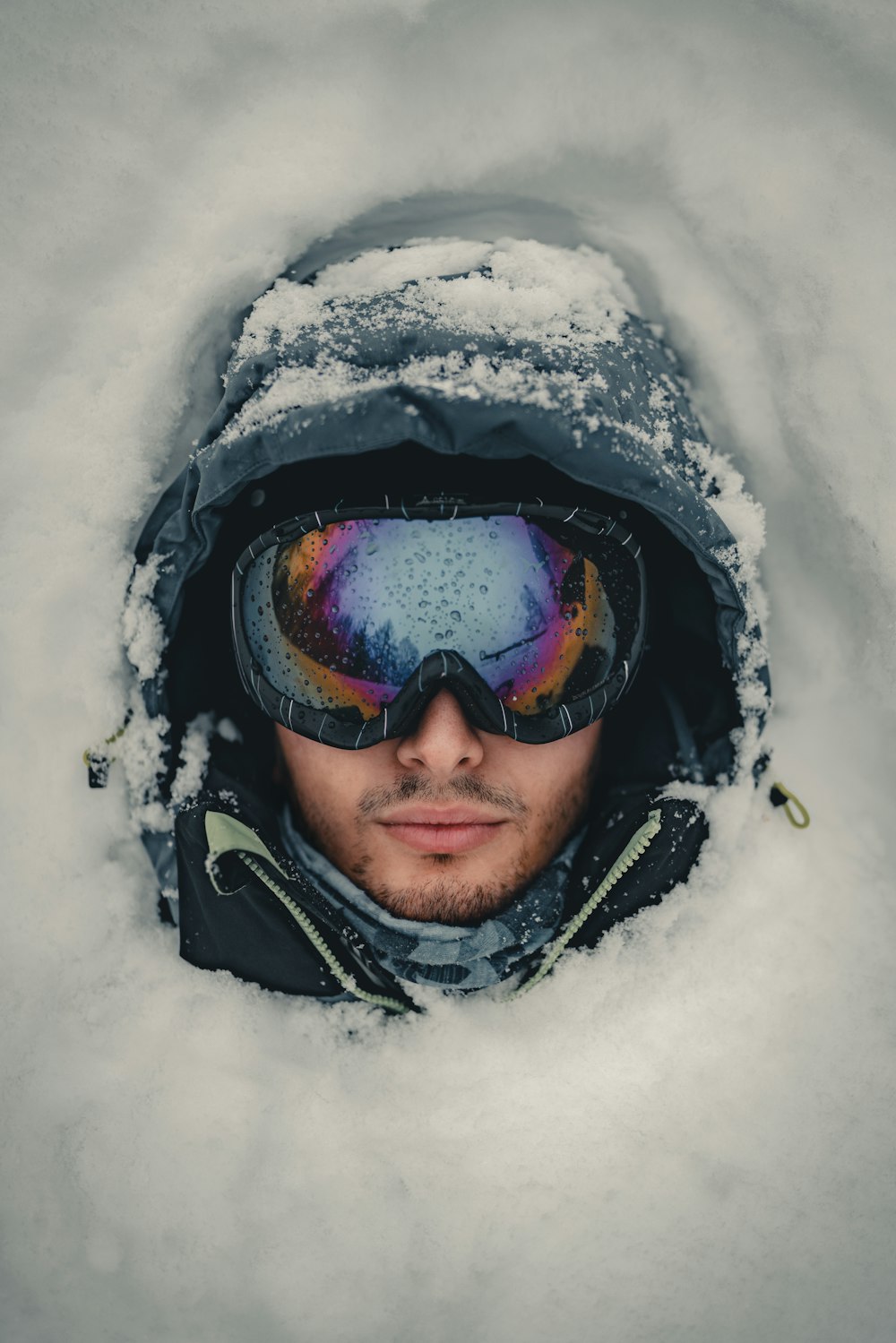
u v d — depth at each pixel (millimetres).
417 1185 1029
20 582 1073
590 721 1016
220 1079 1073
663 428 1003
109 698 1081
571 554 975
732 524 1037
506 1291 1001
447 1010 1100
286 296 1028
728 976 1104
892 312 1060
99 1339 994
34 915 1125
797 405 1097
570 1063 1070
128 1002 1112
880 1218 1034
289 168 1042
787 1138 1052
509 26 1032
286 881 1046
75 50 1035
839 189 1058
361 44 1035
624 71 1043
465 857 1069
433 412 856
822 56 1039
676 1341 998
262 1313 994
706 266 1104
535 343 924
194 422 1080
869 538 1094
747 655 1058
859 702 1152
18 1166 1042
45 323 1054
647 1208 1027
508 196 1096
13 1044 1092
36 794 1120
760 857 1144
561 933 1091
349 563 956
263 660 1004
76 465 1060
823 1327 1008
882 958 1124
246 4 1027
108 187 1044
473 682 963
